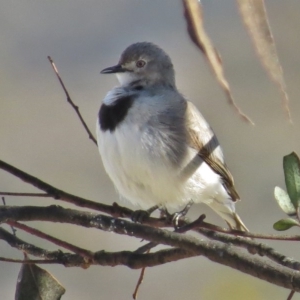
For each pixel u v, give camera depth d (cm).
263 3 268
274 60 270
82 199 585
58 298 593
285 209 479
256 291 1339
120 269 1454
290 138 1788
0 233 593
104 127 848
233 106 281
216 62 273
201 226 548
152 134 827
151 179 834
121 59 955
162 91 891
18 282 593
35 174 1752
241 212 1609
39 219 574
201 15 269
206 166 877
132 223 562
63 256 576
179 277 1423
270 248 561
